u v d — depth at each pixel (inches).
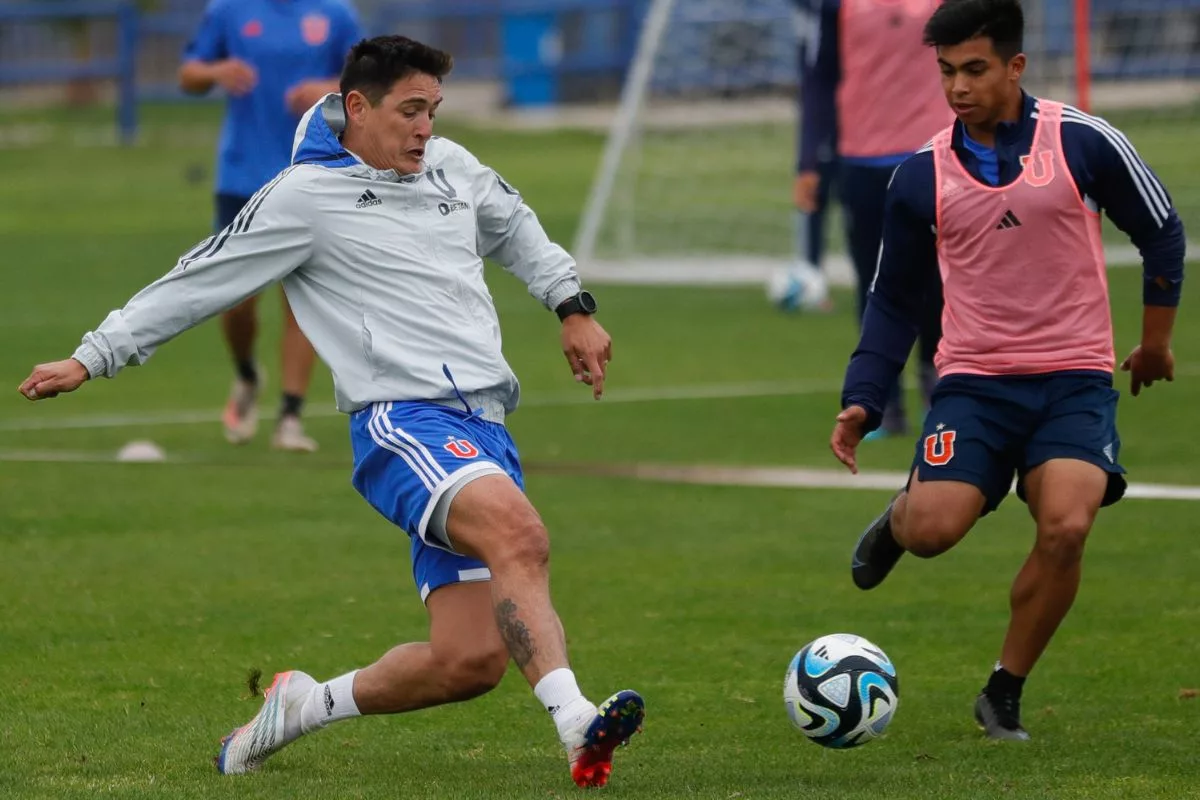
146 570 1014.4
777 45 3489.2
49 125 5807.1
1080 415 714.2
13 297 2369.6
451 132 5354.3
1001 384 726.5
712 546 1078.4
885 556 773.3
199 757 674.2
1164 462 1306.6
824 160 2262.6
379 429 633.6
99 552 1059.9
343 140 662.5
